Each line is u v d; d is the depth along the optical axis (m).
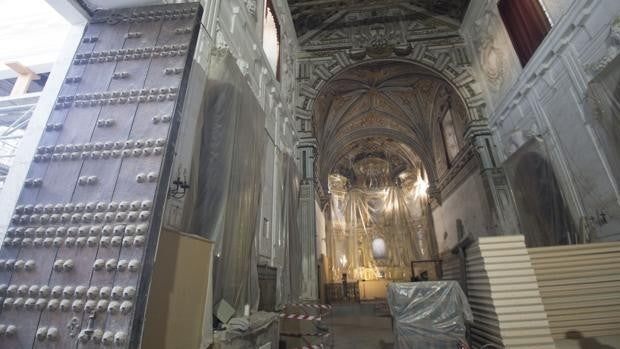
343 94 17.53
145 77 3.11
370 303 17.78
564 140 7.84
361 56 14.23
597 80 6.19
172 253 2.71
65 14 3.43
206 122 4.39
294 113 13.03
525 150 9.40
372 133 21.02
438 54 13.69
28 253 2.39
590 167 6.98
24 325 2.14
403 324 4.30
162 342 2.45
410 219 25.56
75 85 3.11
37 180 2.65
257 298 5.11
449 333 4.07
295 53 14.28
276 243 7.83
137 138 2.79
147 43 3.32
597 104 6.24
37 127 2.96
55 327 2.12
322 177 19.09
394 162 27.39
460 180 14.91
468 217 14.22
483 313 4.59
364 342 9.03
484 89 12.37
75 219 2.49
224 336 3.19
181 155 3.63
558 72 7.96
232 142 4.41
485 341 4.50
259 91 7.45
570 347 4.38
